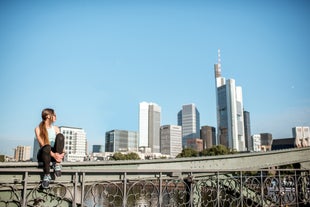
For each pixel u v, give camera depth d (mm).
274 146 162000
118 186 6699
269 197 9742
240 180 9078
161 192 7223
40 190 5930
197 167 13359
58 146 5723
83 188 6078
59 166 5742
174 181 7598
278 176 9953
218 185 8500
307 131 172250
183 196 7766
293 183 10406
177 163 12562
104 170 6289
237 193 9930
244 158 15359
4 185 5430
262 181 9492
